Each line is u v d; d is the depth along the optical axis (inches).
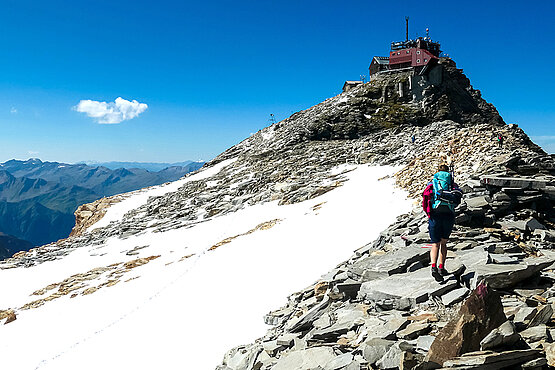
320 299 498.3
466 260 403.9
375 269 447.8
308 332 403.5
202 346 520.4
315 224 951.6
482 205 566.3
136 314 715.4
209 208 1731.1
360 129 2679.6
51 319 813.9
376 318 356.2
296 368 323.9
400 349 274.4
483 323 245.6
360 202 1035.9
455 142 1165.1
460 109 2935.5
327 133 2689.5
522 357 227.6
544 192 587.5
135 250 1355.8
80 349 625.0
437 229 376.5
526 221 537.6
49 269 1316.4
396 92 3046.3
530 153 799.1
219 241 1160.2
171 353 524.4
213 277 791.7
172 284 833.5
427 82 2987.2
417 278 396.2
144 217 1957.4
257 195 1670.8
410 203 877.8
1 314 890.7
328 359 315.9
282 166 2117.4
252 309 589.9
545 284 355.6
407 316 331.9
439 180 380.5
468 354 231.9
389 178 1243.2
